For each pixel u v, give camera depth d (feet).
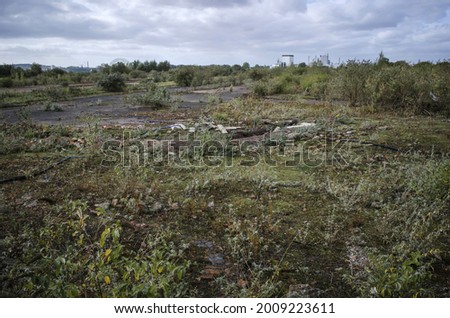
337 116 32.01
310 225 13.01
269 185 16.51
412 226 12.10
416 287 9.42
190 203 14.19
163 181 17.38
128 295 8.20
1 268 10.14
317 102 46.60
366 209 14.32
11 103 48.83
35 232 12.23
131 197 15.07
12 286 9.25
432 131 27.35
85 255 10.40
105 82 70.59
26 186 16.62
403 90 37.88
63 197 15.21
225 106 41.01
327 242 11.91
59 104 50.08
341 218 13.55
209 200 15.10
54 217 13.20
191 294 9.19
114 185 16.48
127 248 11.34
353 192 15.26
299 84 68.08
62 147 23.29
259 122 31.19
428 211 13.32
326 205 14.67
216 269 10.40
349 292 9.54
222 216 13.65
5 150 22.31
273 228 12.53
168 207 14.34
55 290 8.04
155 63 152.76
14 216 13.46
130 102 50.16
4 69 104.99
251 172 18.53
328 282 9.93
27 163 20.01
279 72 92.89
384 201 14.92
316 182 17.15
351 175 18.29
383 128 28.25
